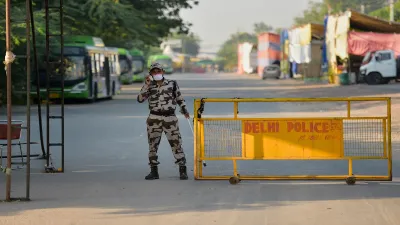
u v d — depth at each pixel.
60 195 21.98
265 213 18.83
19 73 69.56
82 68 74.25
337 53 116.88
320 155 23.92
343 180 24.42
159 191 22.50
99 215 18.81
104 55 83.12
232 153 24.31
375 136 25.94
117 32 102.38
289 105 64.94
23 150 34.38
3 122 28.25
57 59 73.94
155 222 17.84
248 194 21.81
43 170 27.70
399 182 24.08
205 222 17.78
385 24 112.62
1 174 26.83
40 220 18.28
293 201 20.59
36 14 64.38
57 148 35.06
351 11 111.00
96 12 92.12
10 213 19.19
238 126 24.45
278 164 28.52
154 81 24.97
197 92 102.19
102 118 53.56
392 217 18.28
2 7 58.19
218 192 22.22
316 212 18.95
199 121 24.42
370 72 109.06
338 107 61.53
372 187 23.06
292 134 23.95
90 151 33.75
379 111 56.16
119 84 96.25
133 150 34.03
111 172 26.97
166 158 30.73
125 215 18.75
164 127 24.89
